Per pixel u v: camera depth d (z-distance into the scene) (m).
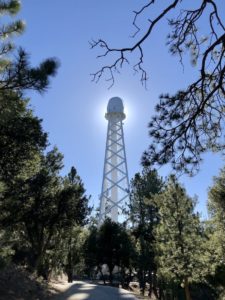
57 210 35.22
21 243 38.47
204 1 8.25
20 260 42.91
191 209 33.19
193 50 9.81
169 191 33.38
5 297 21.78
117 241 60.97
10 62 10.11
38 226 36.94
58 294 29.50
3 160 22.92
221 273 32.47
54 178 33.94
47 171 32.00
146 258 49.97
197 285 41.69
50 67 9.64
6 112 11.29
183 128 9.39
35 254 35.59
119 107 95.62
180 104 9.52
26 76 9.56
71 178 44.69
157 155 9.35
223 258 31.48
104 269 79.50
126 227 63.38
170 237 32.72
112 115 95.19
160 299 48.47
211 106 9.77
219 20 8.58
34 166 26.12
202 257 31.39
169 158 9.37
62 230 41.78
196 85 9.42
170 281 35.97
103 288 37.59
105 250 60.78
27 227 34.88
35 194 30.55
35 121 22.34
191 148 9.50
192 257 31.31
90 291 33.12
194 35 9.47
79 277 78.56
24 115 22.09
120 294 32.91
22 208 29.36
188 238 31.88
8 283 25.41
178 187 33.28
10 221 28.12
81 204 38.81
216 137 9.81
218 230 33.12
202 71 8.72
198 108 9.12
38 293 26.81
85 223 44.34
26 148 23.12
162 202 34.16
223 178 33.12
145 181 51.34
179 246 31.94
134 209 51.66
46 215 34.06
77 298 28.02
